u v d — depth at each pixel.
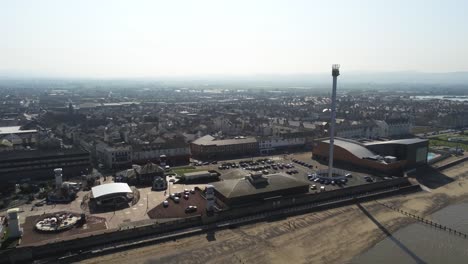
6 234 126.06
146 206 153.75
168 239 129.00
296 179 175.50
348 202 170.25
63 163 198.00
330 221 148.75
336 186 182.75
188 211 147.50
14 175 187.12
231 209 148.00
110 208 151.12
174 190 175.00
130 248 122.69
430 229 143.62
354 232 139.25
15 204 156.25
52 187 175.12
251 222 145.00
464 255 123.12
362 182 190.50
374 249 126.19
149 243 125.88
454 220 153.25
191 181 188.75
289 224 144.38
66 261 114.12
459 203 175.12
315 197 168.75
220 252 120.81
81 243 121.44
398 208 165.75
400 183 196.38
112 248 120.88
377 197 179.62
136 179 187.00
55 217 139.12
